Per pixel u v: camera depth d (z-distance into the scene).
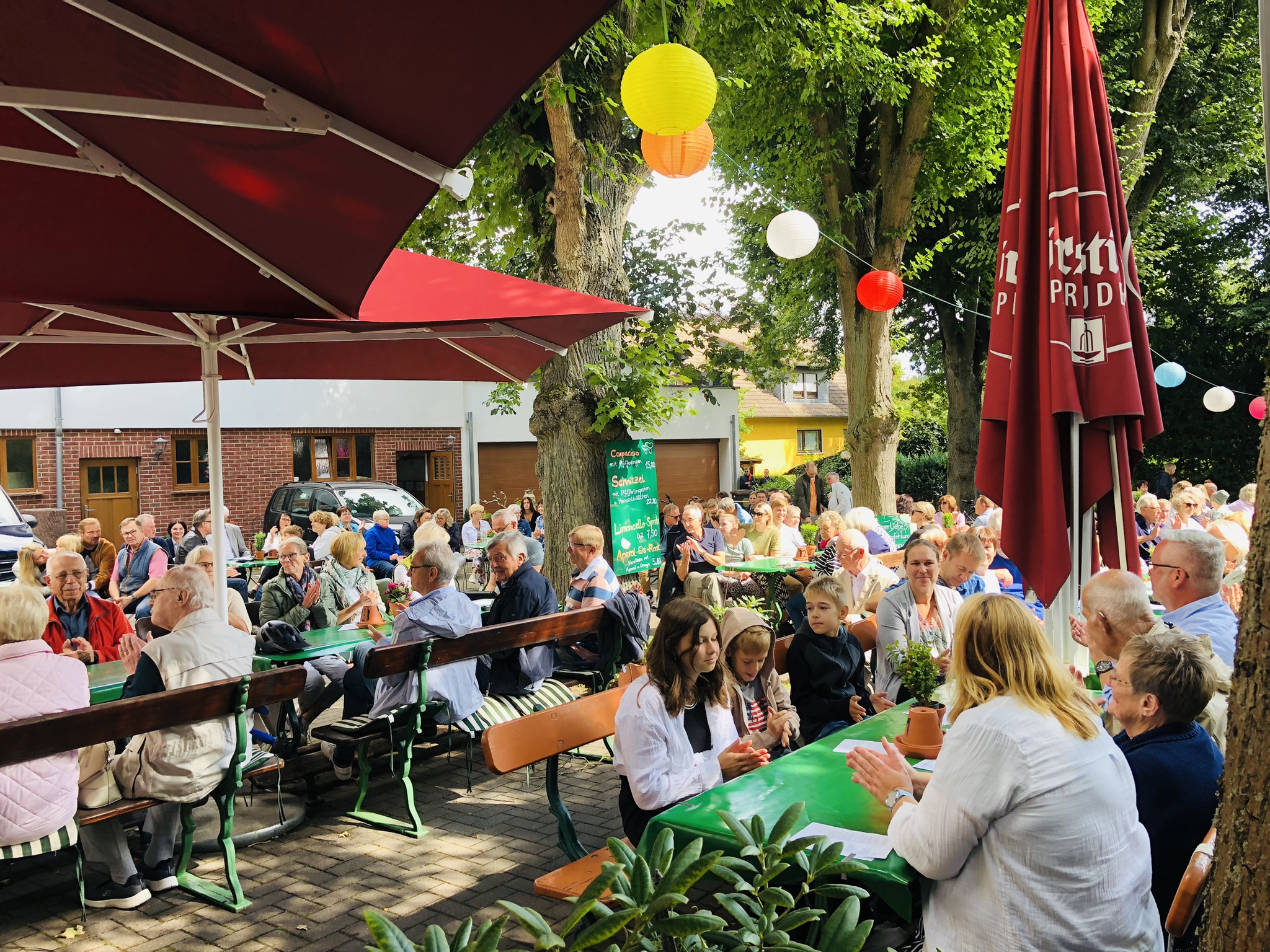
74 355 6.20
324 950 4.13
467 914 4.44
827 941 1.84
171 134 2.80
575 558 7.66
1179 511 11.33
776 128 17.72
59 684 4.20
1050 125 3.78
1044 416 3.79
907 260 23.64
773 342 28.14
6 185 3.25
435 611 5.73
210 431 5.72
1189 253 28.48
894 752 3.18
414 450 22.22
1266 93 2.25
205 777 4.54
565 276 9.53
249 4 2.01
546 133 10.20
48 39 2.43
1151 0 17.22
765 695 4.96
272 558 13.61
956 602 5.64
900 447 37.31
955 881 2.62
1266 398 1.81
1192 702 3.10
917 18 15.19
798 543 12.26
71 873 5.05
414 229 12.25
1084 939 2.48
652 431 9.90
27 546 7.25
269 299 4.12
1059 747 2.56
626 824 3.96
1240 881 1.77
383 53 2.10
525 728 4.40
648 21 10.39
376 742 6.51
